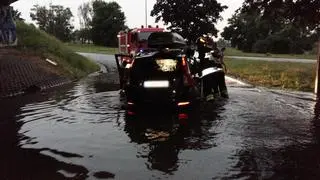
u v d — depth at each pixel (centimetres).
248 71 2469
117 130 920
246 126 957
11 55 2273
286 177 632
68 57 2816
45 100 1367
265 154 748
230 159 718
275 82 1912
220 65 1371
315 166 684
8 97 1464
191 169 667
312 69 2431
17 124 997
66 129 937
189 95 1027
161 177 631
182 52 1096
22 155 750
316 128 945
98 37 10075
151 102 1014
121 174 647
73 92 1579
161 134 885
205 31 4744
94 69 2945
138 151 767
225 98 1362
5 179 630
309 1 2030
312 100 1369
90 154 752
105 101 1312
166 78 1018
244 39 7769
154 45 1548
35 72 1984
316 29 2205
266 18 2283
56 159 725
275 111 1145
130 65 1041
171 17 4812
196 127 943
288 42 6888
